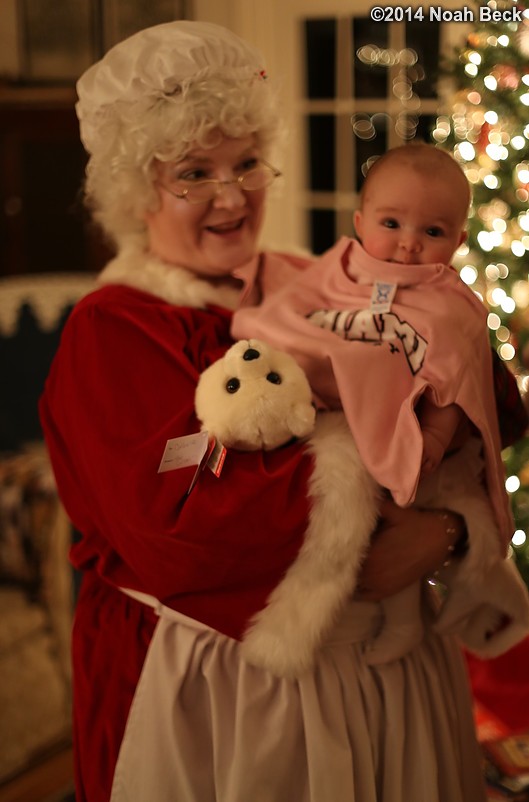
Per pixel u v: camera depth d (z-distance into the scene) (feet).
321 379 4.36
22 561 8.53
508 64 5.99
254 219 5.21
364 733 4.27
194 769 4.23
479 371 4.30
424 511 4.31
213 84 4.70
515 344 6.54
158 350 4.49
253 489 3.94
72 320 4.75
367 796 4.25
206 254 5.09
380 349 4.22
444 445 4.10
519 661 7.20
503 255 6.45
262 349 4.04
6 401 10.32
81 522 4.88
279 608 4.09
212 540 3.98
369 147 12.01
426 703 4.53
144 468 4.13
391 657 4.36
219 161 4.92
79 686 4.81
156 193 5.00
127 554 4.29
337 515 3.97
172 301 4.91
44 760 8.26
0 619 8.43
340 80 11.91
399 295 4.40
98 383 4.46
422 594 4.75
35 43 11.91
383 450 4.04
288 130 5.50
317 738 4.12
